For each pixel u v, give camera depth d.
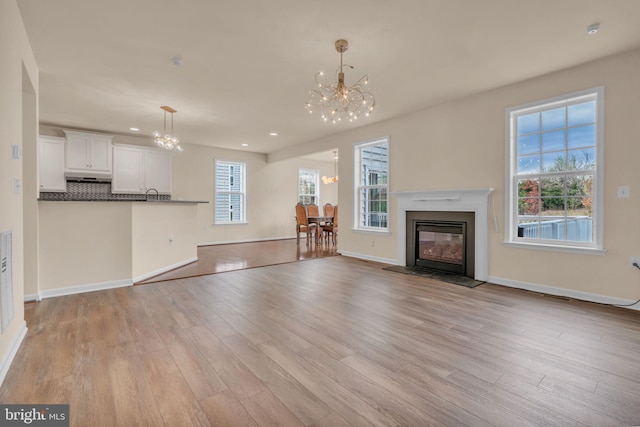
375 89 4.00
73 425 1.46
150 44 2.91
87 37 2.78
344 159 6.27
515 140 3.92
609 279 3.18
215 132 6.30
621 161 3.09
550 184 3.65
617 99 3.11
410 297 3.46
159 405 1.61
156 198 6.75
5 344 1.93
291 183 9.41
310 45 2.93
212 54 3.10
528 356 2.13
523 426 1.46
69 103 4.51
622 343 2.32
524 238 3.86
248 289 3.78
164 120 5.42
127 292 3.63
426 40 2.84
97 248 3.71
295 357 2.12
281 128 5.98
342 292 3.66
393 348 2.25
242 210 8.45
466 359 2.09
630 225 3.05
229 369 1.96
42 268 3.39
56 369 1.95
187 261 5.37
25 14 2.42
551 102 3.54
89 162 5.88
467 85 3.88
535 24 2.59
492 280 4.07
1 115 1.87
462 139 4.35
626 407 1.59
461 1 2.29
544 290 3.62
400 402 1.64
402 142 5.14
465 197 4.28
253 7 2.37
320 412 1.56
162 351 2.19
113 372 1.92
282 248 7.27
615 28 2.64
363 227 5.98
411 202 4.97
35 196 3.27
